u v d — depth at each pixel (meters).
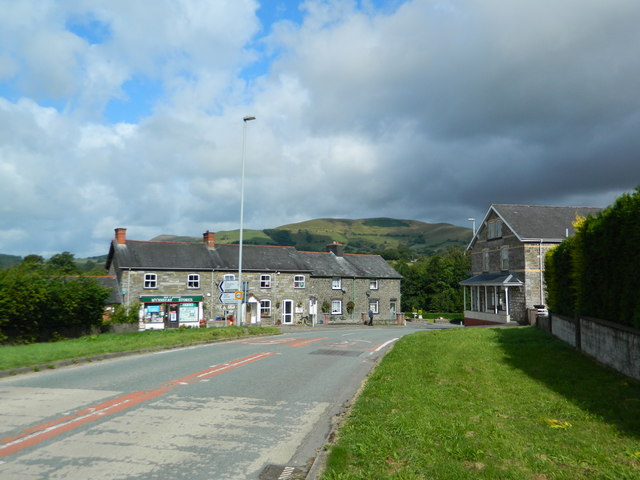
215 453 6.10
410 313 67.56
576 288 14.06
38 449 6.08
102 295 23.48
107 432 6.84
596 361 12.08
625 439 6.23
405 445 5.91
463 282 42.88
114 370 12.35
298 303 48.38
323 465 5.39
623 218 10.41
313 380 11.20
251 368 12.82
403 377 10.50
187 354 15.95
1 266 20.23
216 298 43.94
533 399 8.52
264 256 48.66
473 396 8.73
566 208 39.66
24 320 19.27
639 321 9.62
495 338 18.33
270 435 6.89
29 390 9.72
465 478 4.88
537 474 5.05
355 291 54.50
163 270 41.81
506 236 38.09
